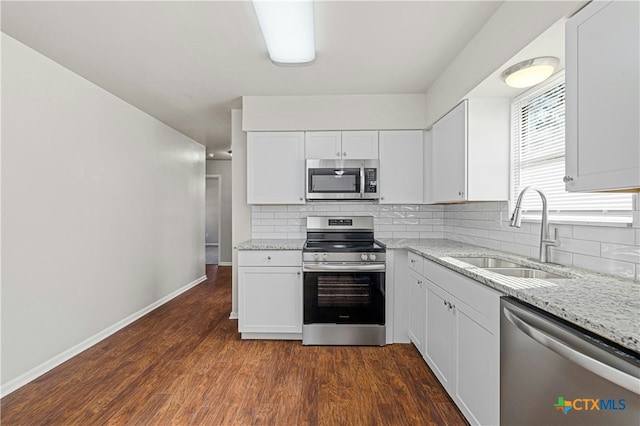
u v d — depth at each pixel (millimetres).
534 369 1192
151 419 1876
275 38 2074
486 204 2699
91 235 2910
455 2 1822
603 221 1606
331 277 2861
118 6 1853
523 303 1314
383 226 3582
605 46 1174
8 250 2148
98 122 3002
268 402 2039
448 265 1968
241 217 3656
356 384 2240
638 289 1303
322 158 3295
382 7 1862
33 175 2326
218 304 4188
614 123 1136
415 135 3285
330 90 3139
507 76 1922
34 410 1953
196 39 2211
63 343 2592
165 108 3650
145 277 3801
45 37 2172
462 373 1799
